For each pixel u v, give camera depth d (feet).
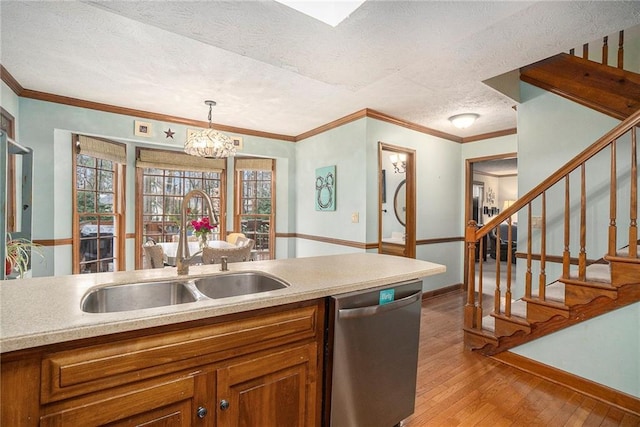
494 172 28.19
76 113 11.00
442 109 11.57
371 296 5.08
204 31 5.71
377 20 5.33
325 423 4.76
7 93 9.15
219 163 16.69
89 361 3.06
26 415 2.83
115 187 14.06
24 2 5.81
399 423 5.79
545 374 7.58
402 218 17.63
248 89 10.04
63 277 4.88
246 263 6.49
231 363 3.89
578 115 9.20
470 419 6.09
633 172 6.39
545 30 6.24
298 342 4.47
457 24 5.49
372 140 12.08
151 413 3.39
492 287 16.33
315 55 6.57
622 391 6.51
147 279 4.84
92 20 6.40
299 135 15.99
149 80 9.41
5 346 2.66
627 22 5.97
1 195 6.59
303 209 15.76
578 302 7.02
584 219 7.11
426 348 9.19
